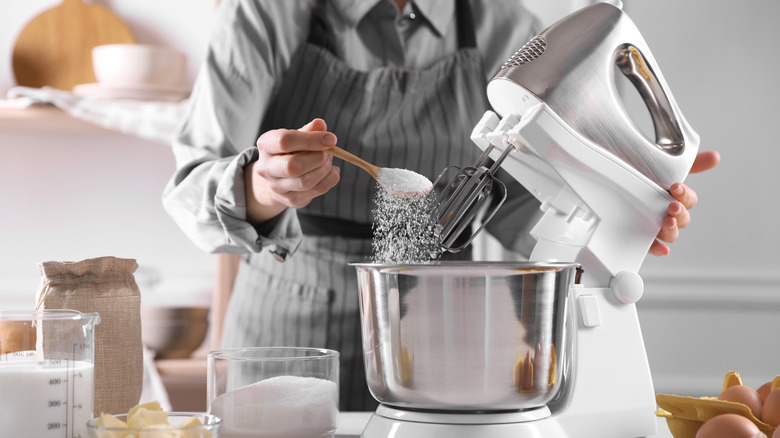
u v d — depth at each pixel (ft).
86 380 2.06
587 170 2.44
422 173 4.15
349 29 4.05
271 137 2.56
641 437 2.63
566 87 2.40
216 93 3.72
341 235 4.11
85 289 2.37
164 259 6.74
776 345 6.63
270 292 4.22
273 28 3.86
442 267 2.11
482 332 2.13
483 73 4.25
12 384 1.93
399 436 2.27
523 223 4.15
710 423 2.21
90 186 6.70
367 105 4.08
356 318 4.11
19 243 6.65
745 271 6.66
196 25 6.69
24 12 6.60
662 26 6.63
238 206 3.07
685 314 6.66
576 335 2.55
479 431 2.22
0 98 6.56
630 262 2.64
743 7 6.59
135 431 1.75
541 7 6.39
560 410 2.52
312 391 2.17
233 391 2.15
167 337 5.70
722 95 6.65
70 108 5.68
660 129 2.73
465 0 4.24
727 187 6.68
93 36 6.43
